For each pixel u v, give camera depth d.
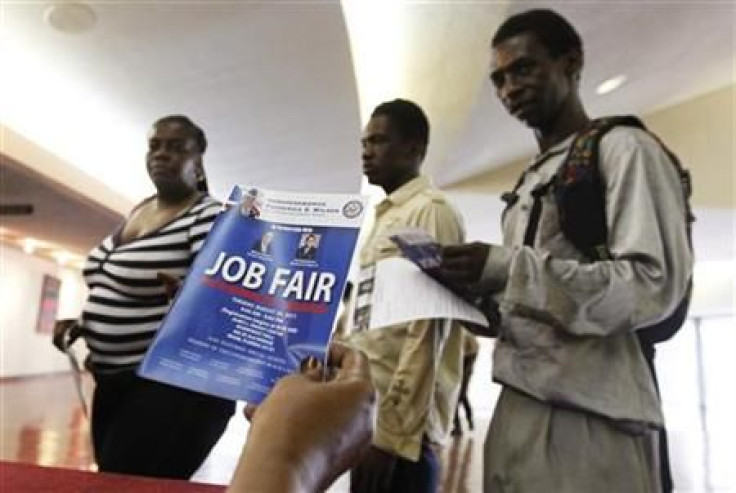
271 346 0.42
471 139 5.38
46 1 2.83
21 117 4.00
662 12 4.04
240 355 0.43
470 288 0.82
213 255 0.47
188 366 0.43
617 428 0.75
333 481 0.31
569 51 0.92
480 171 6.79
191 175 1.39
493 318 0.87
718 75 6.04
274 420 0.31
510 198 0.99
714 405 10.49
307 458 0.29
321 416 0.31
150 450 1.08
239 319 0.44
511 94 0.92
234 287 0.46
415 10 3.42
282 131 4.48
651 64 4.98
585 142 0.83
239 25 3.04
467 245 0.79
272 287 0.45
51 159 4.44
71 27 3.01
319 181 5.67
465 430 6.16
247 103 3.97
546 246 0.84
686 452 5.20
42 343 9.93
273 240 0.47
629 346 0.79
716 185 6.40
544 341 0.79
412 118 1.38
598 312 0.71
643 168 0.76
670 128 6.59
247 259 0.47
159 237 1.25
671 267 0.72
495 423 0.85
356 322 0.97
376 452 1.05
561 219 0.82
